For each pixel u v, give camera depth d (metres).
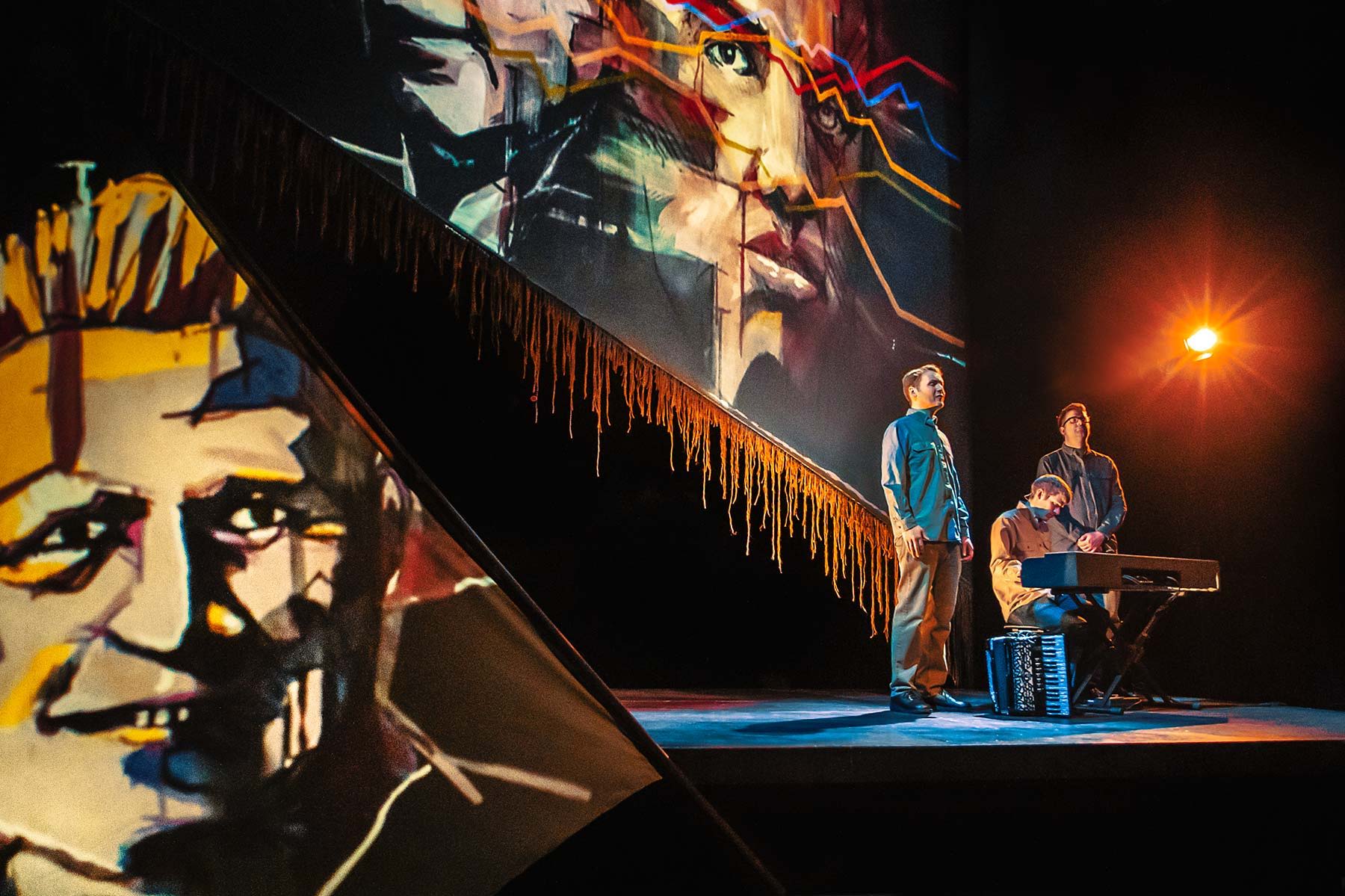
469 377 4.50
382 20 3.09
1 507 1.74
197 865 1.77
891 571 5.12
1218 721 3.42
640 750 2.02
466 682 1.95
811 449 4.69
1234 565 4.82
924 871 2.66
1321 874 2.86
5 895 1.68
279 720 1.84
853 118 5.21
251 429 1.88
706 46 4.29
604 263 3.70
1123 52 5.54
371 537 1.93
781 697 4.59
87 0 2.18
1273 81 4.89
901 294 5.47
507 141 3.40
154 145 1.91
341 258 3.79
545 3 3.58
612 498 5.09
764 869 2.12
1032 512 4.11
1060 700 3.48
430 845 1.88
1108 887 2.75
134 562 1.80
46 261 1.81
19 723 1.71
